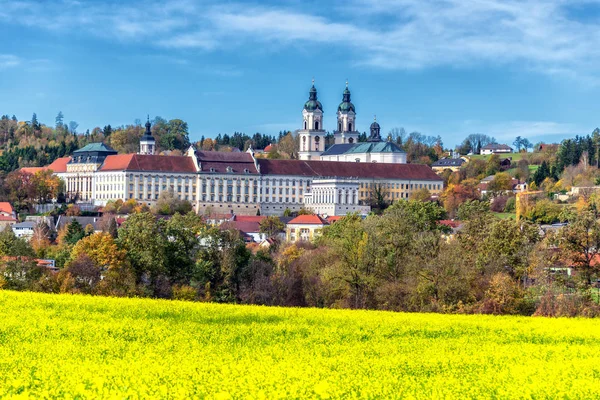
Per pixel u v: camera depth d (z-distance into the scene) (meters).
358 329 103.06
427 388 72.25
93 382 67.81
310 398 67.06
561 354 90.12
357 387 71.38
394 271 159.00
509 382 75.12
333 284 159.50
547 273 156.75
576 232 160.00
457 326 108.00
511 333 104.19
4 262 167.12
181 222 192.38
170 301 122.56
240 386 68.81
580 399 70.25
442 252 157.00
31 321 99.81
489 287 147.62
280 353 85.19
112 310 110.44
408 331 103.12
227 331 98.12
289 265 190.12
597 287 156.38
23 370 73.50
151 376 71.25
